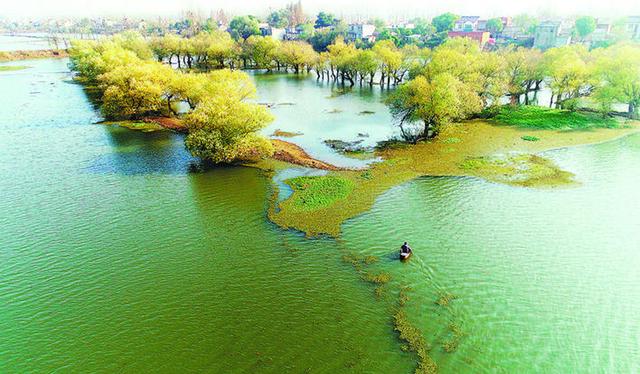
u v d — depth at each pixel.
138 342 31.56
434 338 31.48
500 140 74.06
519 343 31.05
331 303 35.38
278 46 172.12
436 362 29.34
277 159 66.69
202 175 61.00
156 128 85.44
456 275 38.53
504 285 37.16
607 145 70.81
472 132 78.81
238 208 51.28
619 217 47.78
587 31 181.25
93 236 45.44
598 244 42.88
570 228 45.81
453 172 60.72
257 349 30.81
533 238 44.09
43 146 74.06
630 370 28.89
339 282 37.91
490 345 30.84
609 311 34.19
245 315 34.19
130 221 48.44
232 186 57.22
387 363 29.38
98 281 38.41
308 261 41.00
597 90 84.44
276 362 29.62
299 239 44.69
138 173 61.91
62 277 38.91
